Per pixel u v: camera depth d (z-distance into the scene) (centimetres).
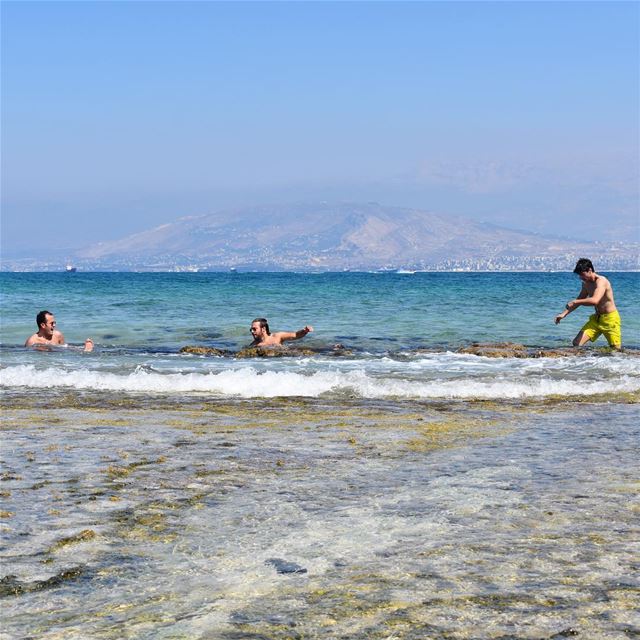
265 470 554
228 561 345
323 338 1944
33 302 3306
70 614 283
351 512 433
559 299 3556
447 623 269
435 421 811
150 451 628
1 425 767
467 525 404
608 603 287
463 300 3534
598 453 620
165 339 1948
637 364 1378
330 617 275
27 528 400
